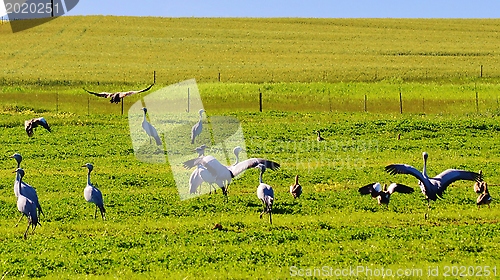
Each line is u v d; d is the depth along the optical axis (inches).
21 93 3907.5
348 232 1280.8
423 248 1179.3
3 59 5349.4
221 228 1334.9
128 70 5083.7
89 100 3752.5
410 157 2235.5
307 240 1233.4
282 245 1199.6
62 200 1585.9
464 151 2358.5
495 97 3799.2
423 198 1610.5
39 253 1155.3
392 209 1515.7
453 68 5206.7
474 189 1642.5
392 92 4010.8
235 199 1600.6
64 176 1927.9
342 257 1122.7
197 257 1119.6
